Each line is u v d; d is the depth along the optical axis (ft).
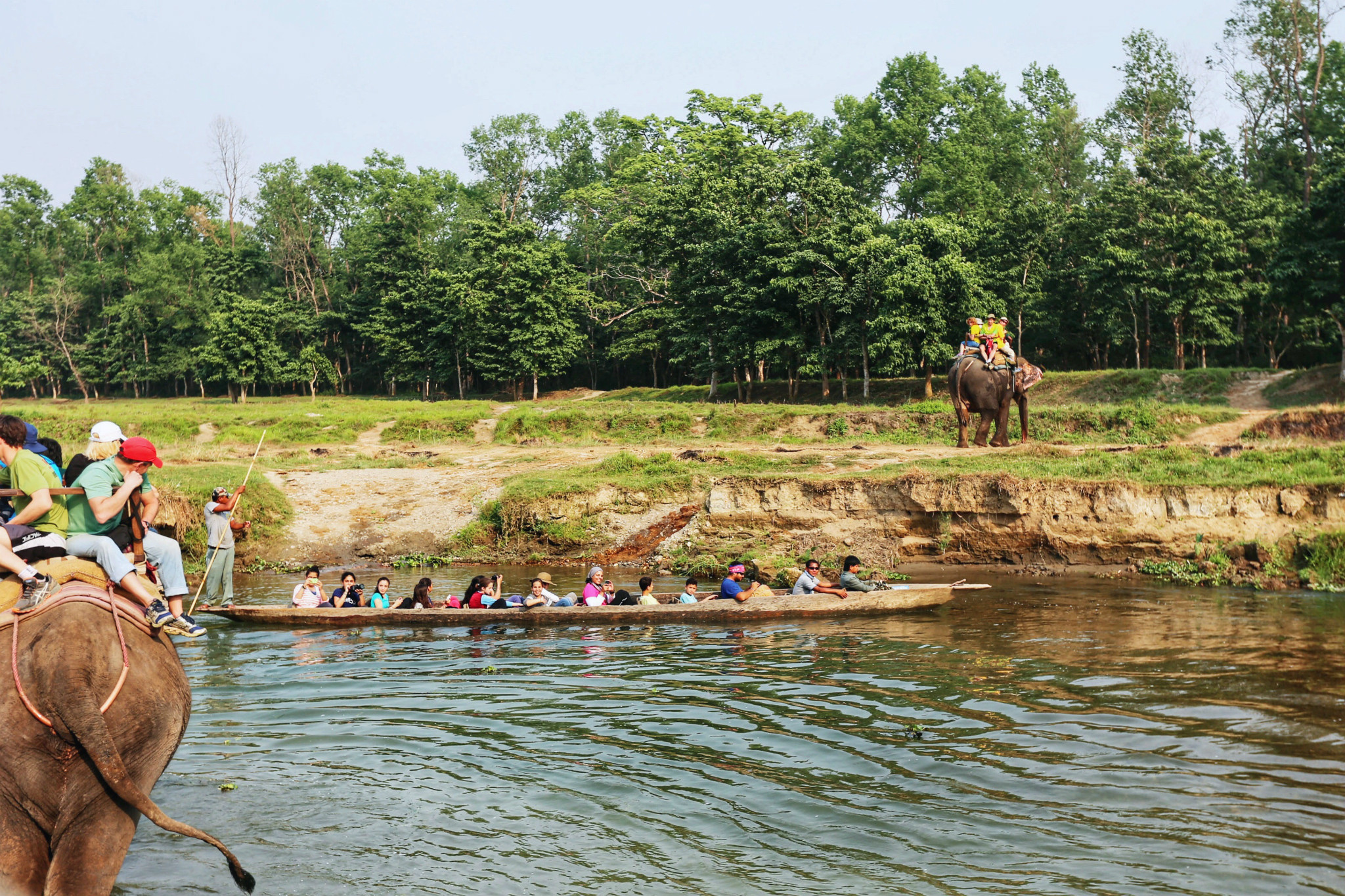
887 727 29.43
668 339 201.26
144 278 266.36
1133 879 19.10
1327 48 182.29
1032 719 29.84
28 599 17.98
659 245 169.07
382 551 76.95
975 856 20.30
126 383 283.38
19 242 320.91
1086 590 55.26
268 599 59.31
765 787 24.61
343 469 95.14
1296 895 18.34
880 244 135.44
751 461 88.33
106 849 16.38
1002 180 194.59
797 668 37.68
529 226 210.38
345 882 19.48
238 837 21.75
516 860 20.52
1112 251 141.79
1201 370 133.08
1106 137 192.44
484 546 77.66
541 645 43.47
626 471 85.15
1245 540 60.29
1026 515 66.33
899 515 70.28
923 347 132.87
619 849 21.06
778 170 154.30
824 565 63.52
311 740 28.96
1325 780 23.99
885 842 21.12
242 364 227.61
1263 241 147.84
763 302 149.18
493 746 28.32
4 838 15.84
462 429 124.77
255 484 81.25
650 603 52.31
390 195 240.32
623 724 30.42
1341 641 39.91
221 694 34.71
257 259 283.38
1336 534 56.18
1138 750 26.55
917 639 42.73
